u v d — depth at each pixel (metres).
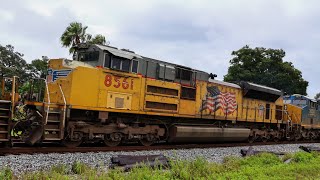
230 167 10.57
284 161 13.55
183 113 16.53
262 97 22.53
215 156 13.86
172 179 8.28
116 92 13.55
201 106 17.64
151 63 15.12
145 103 14.68
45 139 11.37
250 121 21.36
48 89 12.88
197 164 9.80
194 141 17.75
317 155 15.20
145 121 15.20
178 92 16.25
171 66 16.08
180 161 9.98
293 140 26.77
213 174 9.19
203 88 17.83
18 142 12.16
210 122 19.00
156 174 8.26
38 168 8.70
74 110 12.75
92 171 8.25
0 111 10.80
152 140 15.45
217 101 18.66
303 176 10.27
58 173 7.83
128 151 13.06
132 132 14.41
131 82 14.12
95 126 13.05
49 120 11.58
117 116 14.12
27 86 13.36
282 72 53.56
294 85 52.88
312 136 28.94
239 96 20.56
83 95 12.48
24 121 11.54
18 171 8.23
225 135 19.09
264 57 54.78
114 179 7.81
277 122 24.23
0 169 8.13
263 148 18.62
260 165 11.59
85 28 34.25
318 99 30.03
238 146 19.00
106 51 13.22
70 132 12.29
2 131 10.73
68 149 11.80
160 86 15.32
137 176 8.01
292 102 28.38
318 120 29.50
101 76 13.05
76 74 12.30
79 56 14.09
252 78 53.28
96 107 12.88
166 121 16.48
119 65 13.69
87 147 12.54
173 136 16.38
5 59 52.50
